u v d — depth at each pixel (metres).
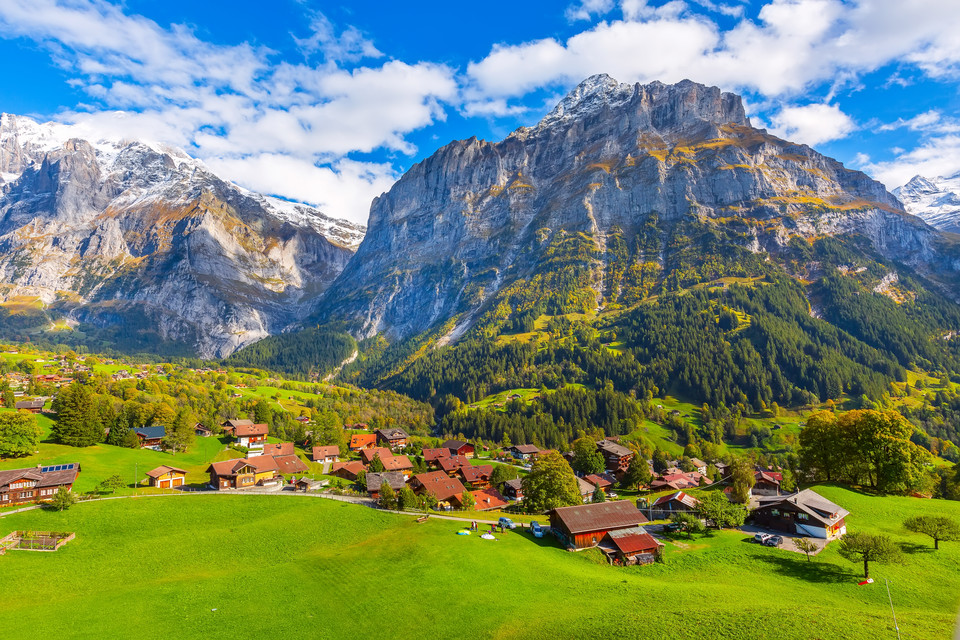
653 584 59.00
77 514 85.94
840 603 54.09
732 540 74.62
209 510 94.56
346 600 57.72
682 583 59.91
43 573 65.06
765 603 52.44
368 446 191.88
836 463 100.69
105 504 92.56
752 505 96.94
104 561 70.75
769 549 70.00
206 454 147.88
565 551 71.38
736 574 62.22
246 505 98.56
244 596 59.09
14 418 117.88
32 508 87.38
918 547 68.88
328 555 72.69
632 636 45.66
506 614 52.72
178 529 84.81
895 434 94.31
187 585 62.16
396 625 52.12
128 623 52.38
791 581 59.88
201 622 52.94
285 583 62.72
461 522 86.50
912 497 92.56
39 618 52.50
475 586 59.19
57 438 133.50
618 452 171.62
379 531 84.75
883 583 58.72
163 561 72.06
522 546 72.50
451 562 65.69
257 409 193.75
